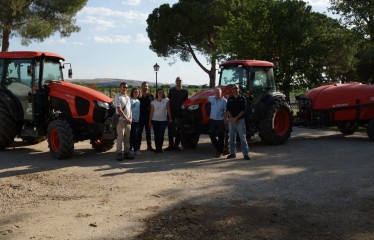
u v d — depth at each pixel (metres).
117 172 7.07
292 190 5.76
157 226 4.34
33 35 23.33
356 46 26.09
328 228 4.25
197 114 9.23
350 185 5.99
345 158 8.24
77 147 10.16
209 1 31.70
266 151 9.34
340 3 25.08
